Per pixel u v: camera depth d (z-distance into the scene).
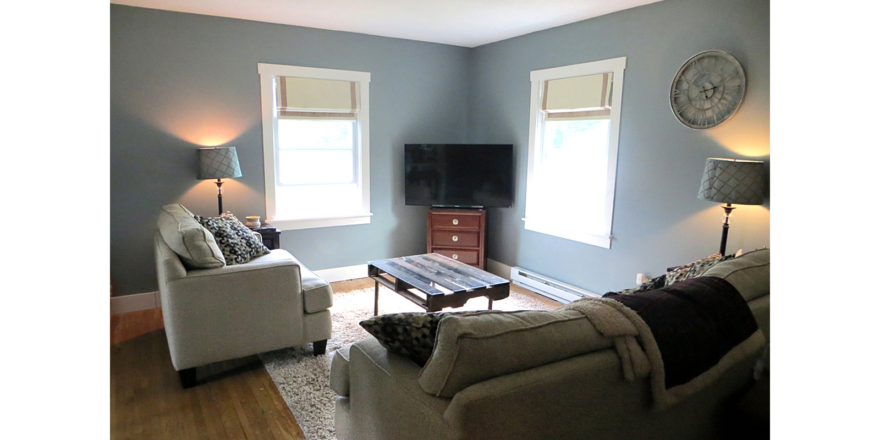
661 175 3.47
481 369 1.21
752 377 1.73
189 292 2.58
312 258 4.63
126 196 3.76
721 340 1.51
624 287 3.81
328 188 4.70
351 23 4.13
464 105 5.27
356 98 4.61
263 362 2.97
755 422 1.55
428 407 1.25
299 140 4.49
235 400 2.55
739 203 2.72
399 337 1.47
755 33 2.87
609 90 3.79
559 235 4.33
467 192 4.83
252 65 4.10
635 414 1.41
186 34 3.82
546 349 1.27
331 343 3.25
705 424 1.64
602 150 3.98
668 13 3.33
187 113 3.90
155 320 3.66
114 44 3.60
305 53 4.31
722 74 3.04
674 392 1.40
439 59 5.02
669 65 3.36
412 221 5.14
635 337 1.37
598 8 3.59
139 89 3.71
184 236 2.59
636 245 3.70
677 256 3.43
